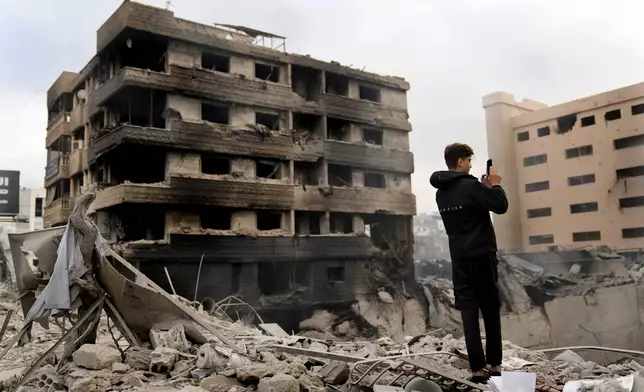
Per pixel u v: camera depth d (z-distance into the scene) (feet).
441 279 147.23
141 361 21.48
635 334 122.21
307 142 113.09
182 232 94.63
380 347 25.88
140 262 89.56
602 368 19.77
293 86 120.57
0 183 145.59
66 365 21.70
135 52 103.45
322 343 28.48
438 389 15.12
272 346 24.32
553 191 170.40
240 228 101.96
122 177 103.35
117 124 97.66
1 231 135.23
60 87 126.11
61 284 22.63
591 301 120.26
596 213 160.76
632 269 141.59
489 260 14.43
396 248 128.26
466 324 14.48
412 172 130.00
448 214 14.89
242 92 105.70
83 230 23.59
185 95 99.14
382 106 128.06
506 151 180.24
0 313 53.36
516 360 20.59
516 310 117.29
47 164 135.44
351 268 114.93
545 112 174.29
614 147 158.81
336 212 117.29
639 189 152.87
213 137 100.27
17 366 25.81
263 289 109.50
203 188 97.09
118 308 23.95
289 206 107.55
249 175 105.40
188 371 20.34
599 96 162.30
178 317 24.52
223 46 104.68
